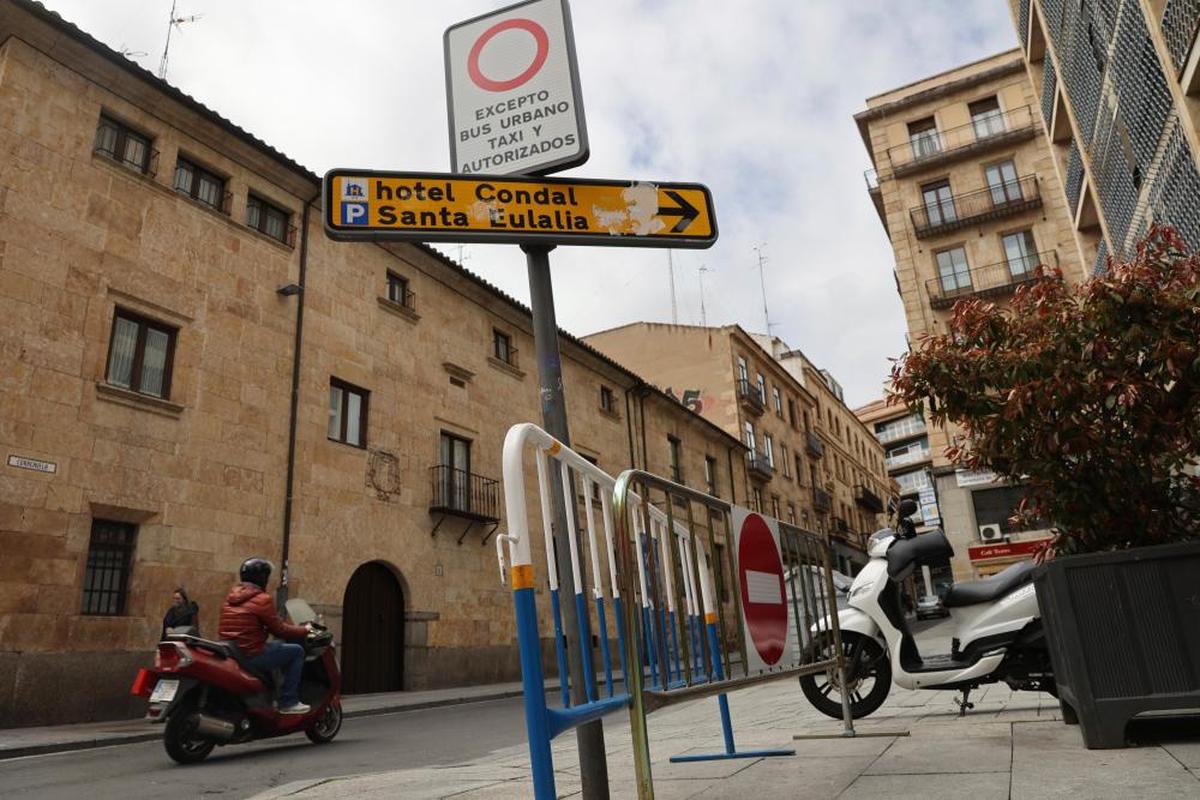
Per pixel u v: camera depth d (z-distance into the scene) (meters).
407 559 16.61
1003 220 28.47
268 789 5.14
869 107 31.42
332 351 15.98
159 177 13.32
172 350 13.09
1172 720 4.29
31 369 10.99
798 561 4.70
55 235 11.64
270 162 15.25
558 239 2.98
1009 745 4.07
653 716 8.45
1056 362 4.32
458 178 2.94
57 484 10.98
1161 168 11.19
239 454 13.63
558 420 2.80
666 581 3.25
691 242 3.12
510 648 18.64
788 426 43.66
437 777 4.77
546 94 3.19
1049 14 16.06
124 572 11.77
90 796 5.09
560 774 4.51
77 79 12.34
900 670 5.52
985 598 5.42
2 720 9.82
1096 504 4.51
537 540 18.56
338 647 14.60
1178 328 4.14
